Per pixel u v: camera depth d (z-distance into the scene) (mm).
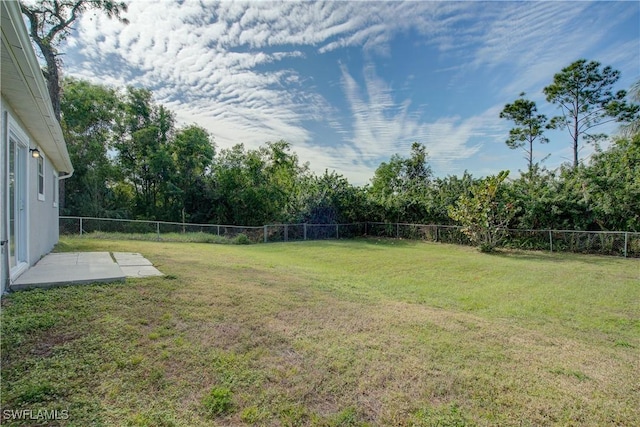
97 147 18359
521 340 3822
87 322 3275
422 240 16781
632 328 4496
